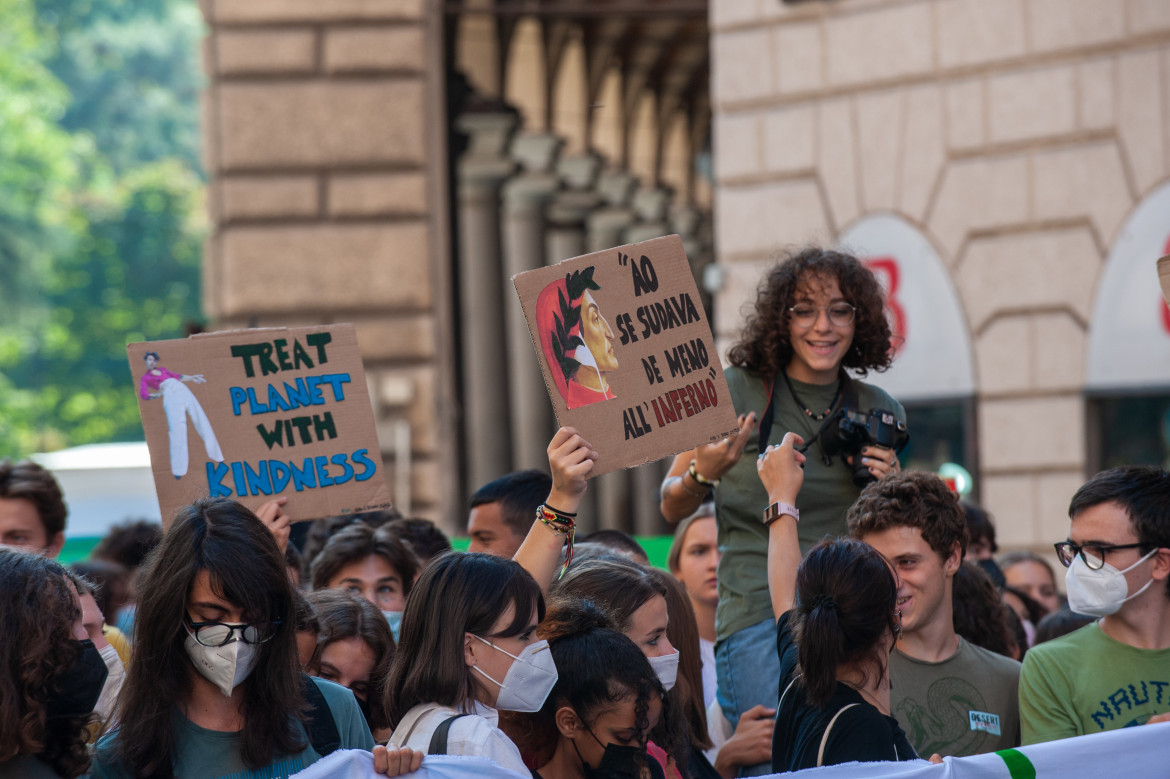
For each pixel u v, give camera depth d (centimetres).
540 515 891
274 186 2984
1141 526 895
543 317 927
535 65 4181
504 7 3578
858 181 2805
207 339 987
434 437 2980
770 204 2912
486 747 747
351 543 1187
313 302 2983
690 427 944
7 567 715
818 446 1061
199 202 11494
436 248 3019
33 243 8975
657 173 5250
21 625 698
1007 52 2628
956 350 2691
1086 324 2548
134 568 1586
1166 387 2445
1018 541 2608
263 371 994
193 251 11269
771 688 1027
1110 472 925
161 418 966
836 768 764
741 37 2947
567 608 849
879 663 812
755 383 1087
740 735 1016
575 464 890
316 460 992
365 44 2991
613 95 4825
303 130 2986
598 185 4731
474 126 3944
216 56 2989
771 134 2912
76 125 11219
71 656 716
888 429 1052
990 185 2648
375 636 977
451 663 770
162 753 721
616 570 909
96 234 10756
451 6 3138
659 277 955
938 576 948
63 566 748
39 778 709
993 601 1087
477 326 4106
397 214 2997
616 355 936
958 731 948
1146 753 821
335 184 2995
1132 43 2498
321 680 809
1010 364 2628
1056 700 915
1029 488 2605
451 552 816
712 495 1216
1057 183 2578
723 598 1081
